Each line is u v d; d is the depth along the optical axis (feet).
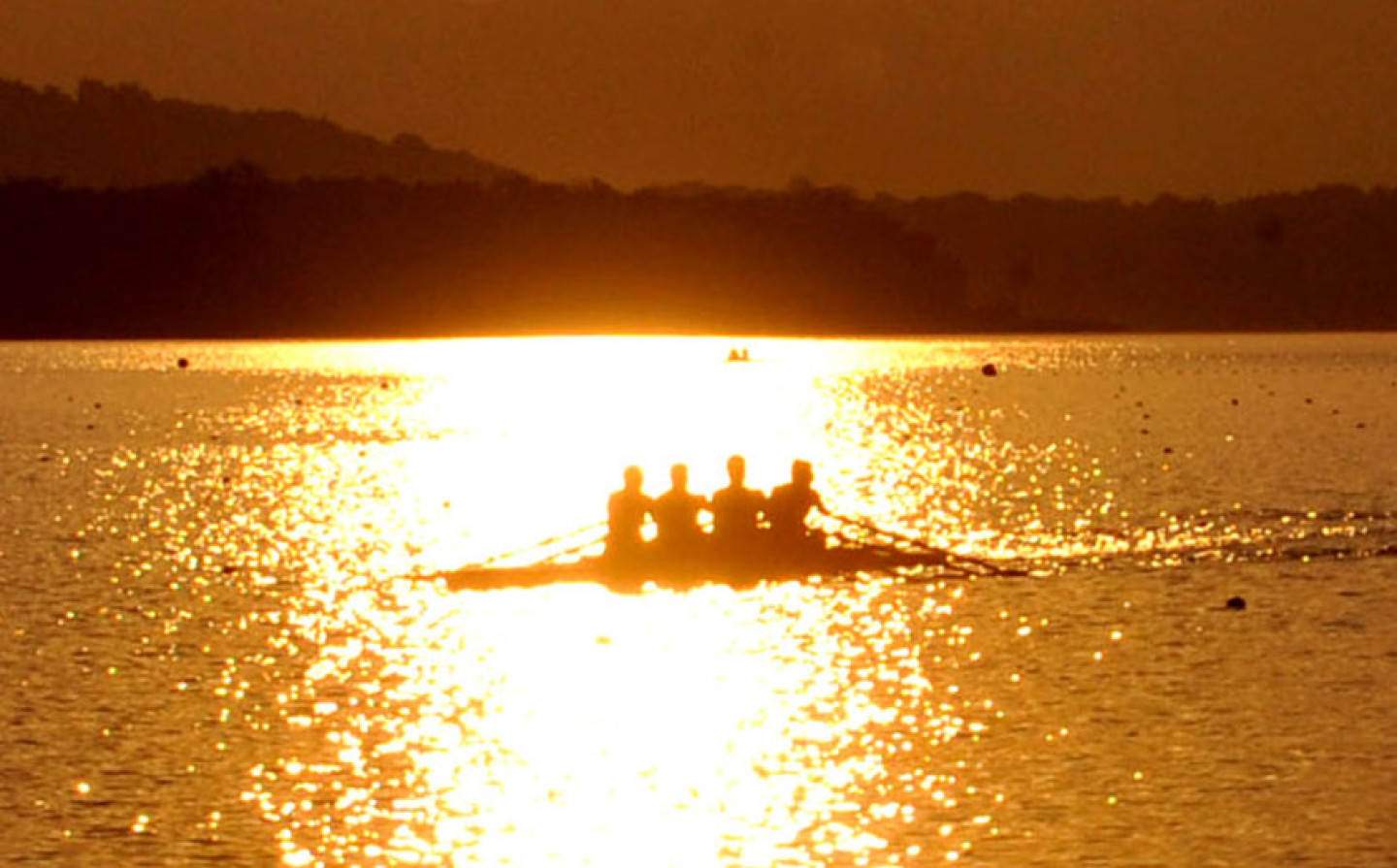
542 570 358.43
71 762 228.02
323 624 316.81
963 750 231.30
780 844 199.31
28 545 420.77
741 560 355.15
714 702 257.34
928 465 634.84
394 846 199.31
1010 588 342.44
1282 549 393.70
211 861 194.90
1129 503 497.87
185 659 287.07
